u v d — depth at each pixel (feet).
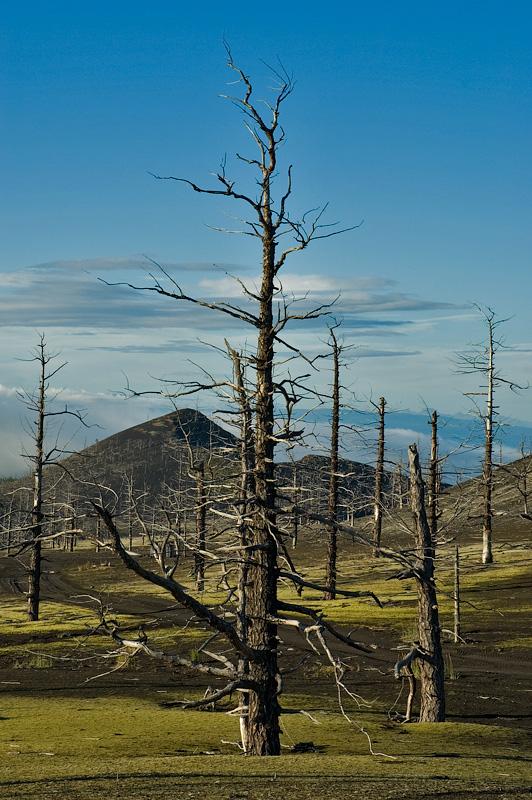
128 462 587.27
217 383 50.75
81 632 142.10
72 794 33.42
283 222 47.98
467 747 60.64
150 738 63.00
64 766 43.34
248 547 47.60
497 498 302.86
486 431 199.00
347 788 35.42
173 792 33.96
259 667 48.16
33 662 117.08
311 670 108.88
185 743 60.80
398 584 193.77
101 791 34.17
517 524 270.46
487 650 122.72
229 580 138.21
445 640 131.03
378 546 66.90
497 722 76.59
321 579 206.90
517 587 176.65
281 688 47.03
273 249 49.14
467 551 238.07
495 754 56.80
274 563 49.75
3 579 268.00
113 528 37.86
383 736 65.87
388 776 39.65
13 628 147.43
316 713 79.41
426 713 74.59
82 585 242.58
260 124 47.85
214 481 50.98
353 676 104.94
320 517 50.26
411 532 76.89
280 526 50.26
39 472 140.56
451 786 37.06
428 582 75.00
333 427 139.23
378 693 93.76
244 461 54.80
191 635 135.74
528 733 68.59
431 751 58.23
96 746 58.18
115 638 45.34
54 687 97.04
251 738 48.47
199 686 97.04
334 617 152.25
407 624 144.56
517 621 143.43
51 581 260.21
